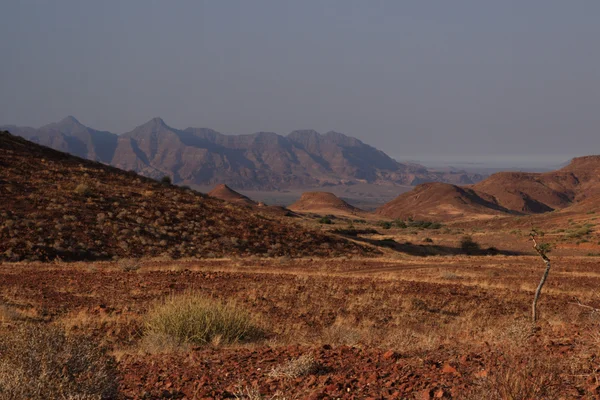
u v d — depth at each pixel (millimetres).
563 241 69812
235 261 40094
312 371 7199
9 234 39781
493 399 4957
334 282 25984
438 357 8078
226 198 193625
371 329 14156
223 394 6363
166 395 6602
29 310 16484
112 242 43625
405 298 20922
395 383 6230
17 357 5406
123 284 23781
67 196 50688
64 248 40062
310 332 13867
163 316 12320
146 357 9828
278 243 52969
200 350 10594
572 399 4828
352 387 6164
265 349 10016
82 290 21625
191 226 51344
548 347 8133
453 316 17719
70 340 5945
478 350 8672
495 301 20984
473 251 67438
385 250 60438
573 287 25734
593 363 6211
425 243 74438
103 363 6105
